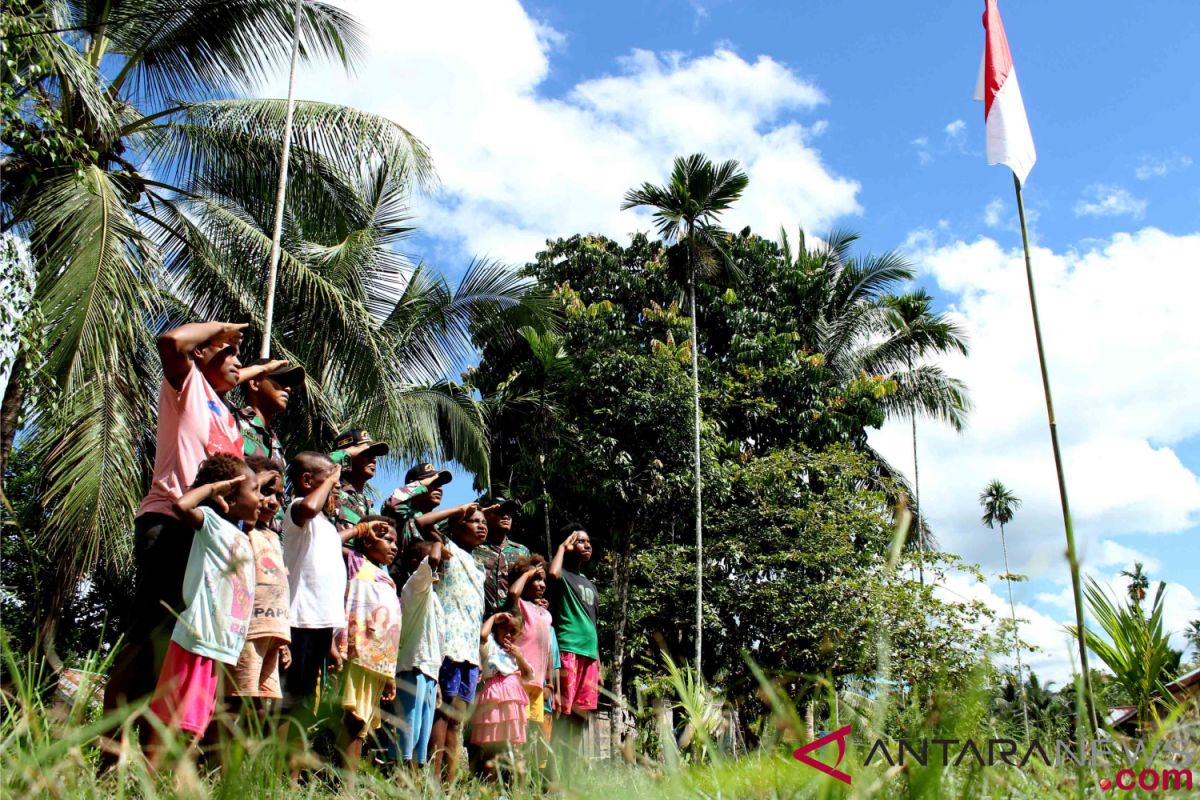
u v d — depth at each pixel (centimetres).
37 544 887
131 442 928
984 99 736
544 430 1906
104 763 184
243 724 166
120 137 1121
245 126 1165
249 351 1145
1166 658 288
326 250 1289
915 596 1514
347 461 524
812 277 2383
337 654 408
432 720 452
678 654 1850
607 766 172
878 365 2455
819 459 1961
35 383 823
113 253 909
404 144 1195
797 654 1684
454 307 1602
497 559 596
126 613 335
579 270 2281
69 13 1123
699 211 1794
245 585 315
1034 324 598
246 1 1148
